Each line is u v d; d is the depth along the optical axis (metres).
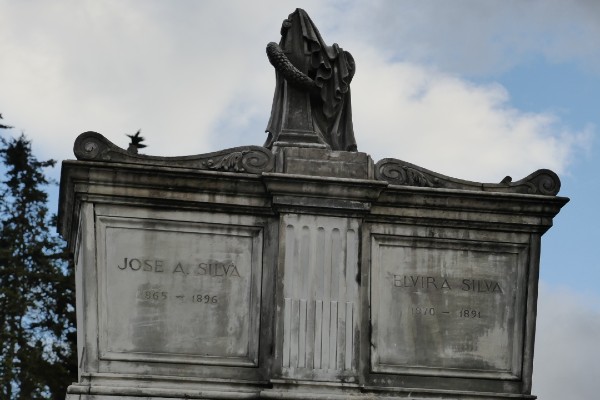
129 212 17.42
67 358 33.72
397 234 17.78
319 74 18.33
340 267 17.53
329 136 18.34
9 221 35.94
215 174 17.47
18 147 36.62
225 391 17.23
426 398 17.52
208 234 17.55
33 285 34.88
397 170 17.88
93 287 17.28
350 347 17.39
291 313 17.38
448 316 17.77
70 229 18.44
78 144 17.38
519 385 17.77
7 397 32.84
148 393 17.09
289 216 17.55
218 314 17.45
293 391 17.20
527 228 17.95
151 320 17.33
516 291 17.92
